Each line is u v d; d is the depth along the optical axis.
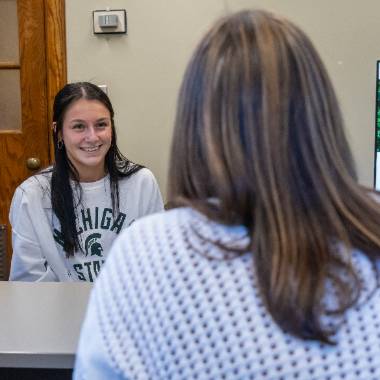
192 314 0.57
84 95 1.87
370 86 2.57
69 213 1.89
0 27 2.67
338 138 0.61
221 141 0.59
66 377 1.22
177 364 0.56
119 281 0.61
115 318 0.60
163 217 0.63
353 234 0.60
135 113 2.65
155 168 2.67
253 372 0.55
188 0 2.56
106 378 0.61
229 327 0.56
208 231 0.60
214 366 0.56
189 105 0.63
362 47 2.56
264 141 0.58
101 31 2.60
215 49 0.62
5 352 0.99
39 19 2.63
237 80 0.59
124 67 2.63
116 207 1.96
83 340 0.63
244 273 0.57
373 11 2.54
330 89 0.62
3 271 2.54
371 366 0.56
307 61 0.60
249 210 0.59
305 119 0.59
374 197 0.64
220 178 0.59
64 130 1.88
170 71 2.61
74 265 1.92
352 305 0.56
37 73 2.66
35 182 1.93
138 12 2.59
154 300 0.58
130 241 0.63
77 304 1.27
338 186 0.60
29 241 1.88
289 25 0.62
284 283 0.55
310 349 0.55
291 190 0.58
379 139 2.50
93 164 1.89
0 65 2.67
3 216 2.71
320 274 0.56
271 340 0.55
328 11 2.55
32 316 1.19
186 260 0.59
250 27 0.62
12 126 2.71
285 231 0.57
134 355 0.58
